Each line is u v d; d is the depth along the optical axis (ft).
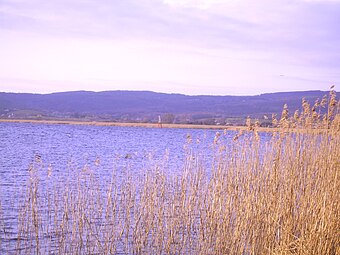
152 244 48.44
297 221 42.04
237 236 43.52
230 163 48.42
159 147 183.73
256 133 47.67
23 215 51.01
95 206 59.11
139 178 65.77
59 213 56.85
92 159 130.52
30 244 46.50
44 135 265.54
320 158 44.83
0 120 460.55
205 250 44.88
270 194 43.57
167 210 50.08
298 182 44.52
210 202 47.60
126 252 47.03
